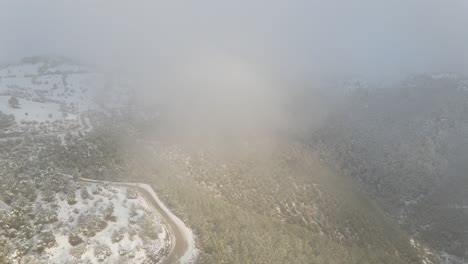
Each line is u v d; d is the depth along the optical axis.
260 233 77.50
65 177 74.44
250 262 64.12
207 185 104.94
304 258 75.75
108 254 56.12
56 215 60.75
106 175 87.06
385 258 104.69
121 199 72.38
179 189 87.69
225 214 81.00
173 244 63.66
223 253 64.00
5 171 72.25
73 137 105.31
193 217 74.06
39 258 51.81
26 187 66.19
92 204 67.19
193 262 60.06
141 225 65.12
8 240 52.00
